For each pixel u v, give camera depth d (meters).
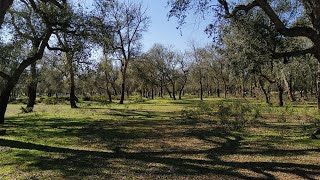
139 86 82.31
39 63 35.19
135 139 15.48
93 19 20.50
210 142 14.56
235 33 19.00
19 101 60.38
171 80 78.69
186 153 12.06
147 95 98.06
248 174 9.02
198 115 28.20
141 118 26.36
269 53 17.33
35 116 27.30
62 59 34.84
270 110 29.55
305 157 11.22
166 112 33.03
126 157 11.09
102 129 19.06
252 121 22.33
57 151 11.74
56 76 54.84
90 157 10.91
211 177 8.71
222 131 18.09
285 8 19.09
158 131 18.38
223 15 15.45
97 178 8.54
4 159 10.37
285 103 47.53
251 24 16.69
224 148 13.08
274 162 10.47
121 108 38.94
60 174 8.88
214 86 99.56
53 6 19.66
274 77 42.50
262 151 12.34
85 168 9.47
